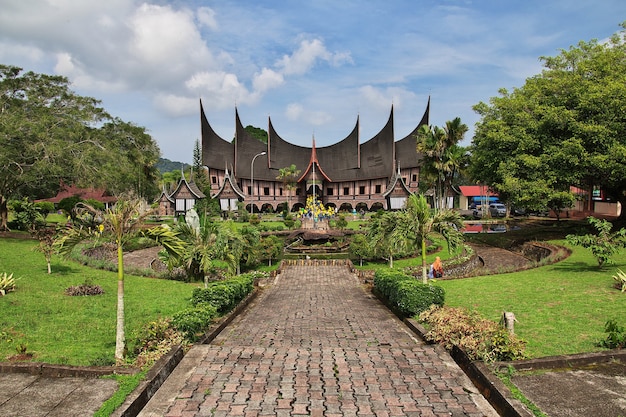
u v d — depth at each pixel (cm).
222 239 1357
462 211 4866
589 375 461
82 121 2186
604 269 1219
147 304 959
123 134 2745
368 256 1909
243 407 394
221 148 5766
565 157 1886
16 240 1984
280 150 6159
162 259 1252
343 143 6181
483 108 2595
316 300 1107
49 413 390
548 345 568
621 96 1822
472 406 398
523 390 425
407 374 477
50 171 1917
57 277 1230
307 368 496
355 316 877
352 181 5934
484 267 1831
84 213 644
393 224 1018
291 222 3172
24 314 811
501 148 2197
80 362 546
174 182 6731
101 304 936
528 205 2033
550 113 1956
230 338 685
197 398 416
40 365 478
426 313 735
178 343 560
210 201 4350
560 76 2208
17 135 1834
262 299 1149
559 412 380
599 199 3434
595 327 654
